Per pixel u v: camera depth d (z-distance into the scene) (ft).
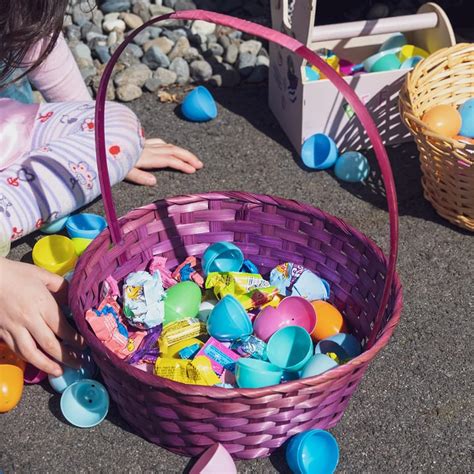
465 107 4.37
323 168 4.50
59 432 3.43
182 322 3.50
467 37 5.43
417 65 4.27
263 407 3.06
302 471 3.19
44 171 3.85
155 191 4.40
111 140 3.99
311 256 3.76
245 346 3.44
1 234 3.74
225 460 3.18
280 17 4.55
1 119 4.02
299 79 4.39
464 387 3.57
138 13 5.42
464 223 4.13
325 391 3.11
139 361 3.47
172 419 3.15
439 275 3.99
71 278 3.45
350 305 3.67
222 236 3.85
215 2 5.58
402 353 3.68
